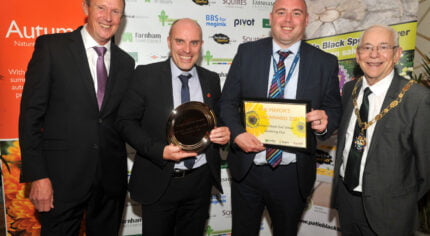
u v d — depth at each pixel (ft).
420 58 11.09
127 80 6.61
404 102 5.47
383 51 5.61
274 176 6.72
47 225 6.01
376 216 5.61
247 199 7.09
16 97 8.37
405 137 5.42
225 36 10.43
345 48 9.64
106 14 5.90
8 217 8.63
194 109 6.24
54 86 5.82
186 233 7.09
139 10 9.59
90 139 5.98
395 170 5.49
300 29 6.25
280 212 6.91
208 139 6.33
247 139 6.37
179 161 6.33
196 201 6.83
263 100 6.36
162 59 9.90
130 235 10.30
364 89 6.08
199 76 6.92
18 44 8.23
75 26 8.57
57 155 5.87
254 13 10.64
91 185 6.10
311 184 6.80
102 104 6.10
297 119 6.17
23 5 8.17
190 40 6.18
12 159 8.50
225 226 11.15
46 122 5.93
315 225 10.59
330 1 9.85
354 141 6.02
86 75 5.92
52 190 5.80
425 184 5.43
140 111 6.41
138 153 6.71
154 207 6.50
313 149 6.73
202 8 10.12
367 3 9.15
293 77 6.50
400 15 8.60
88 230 6.63
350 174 6.02
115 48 6.72
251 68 6.70
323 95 6.56
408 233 5.57
